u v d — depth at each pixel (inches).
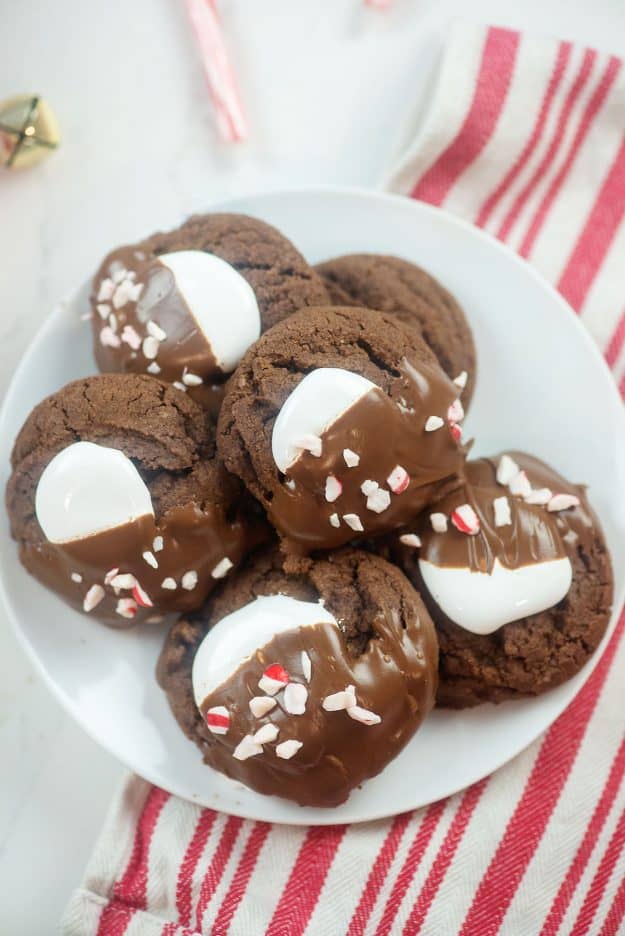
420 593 17.6
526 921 17.8
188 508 17.1
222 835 18.2
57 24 20.4
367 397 16.4
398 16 20.3
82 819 19.4
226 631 16.8
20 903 19.1
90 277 18.9
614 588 17.9
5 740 19.6
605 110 19.2
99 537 16.8
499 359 18.9
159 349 17.5
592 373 18.5
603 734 18.3
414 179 19.6
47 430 17.4
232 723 16.5
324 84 20.4
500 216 19.7
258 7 20.4
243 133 20.2
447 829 18.0
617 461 18.3
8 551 18.2
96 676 18.3
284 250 18.2
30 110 19.4
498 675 17.5
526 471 18.1
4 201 20.3
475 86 19.1
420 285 18.8
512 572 17.2
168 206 20.4
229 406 17.0
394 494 16.7
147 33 20.4
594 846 17.9
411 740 17.8
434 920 17.7
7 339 20.1
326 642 16.5
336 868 17.9
